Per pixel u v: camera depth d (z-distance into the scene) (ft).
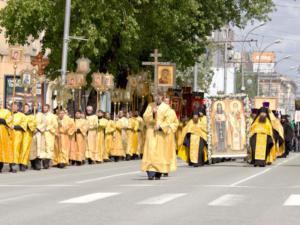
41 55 185.78
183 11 200.34
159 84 190.80
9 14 189.88
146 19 196.24
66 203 69.51
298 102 326.24
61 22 186.70
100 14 183.32
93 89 201.87
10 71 247.09
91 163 161.99
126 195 77.56
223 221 56.80
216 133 153.79
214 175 114.11
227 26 249.55
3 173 120.16
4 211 63.46
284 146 210.59
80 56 192.34
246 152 154.10
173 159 103.14
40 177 108.99
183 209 64.69
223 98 154.81
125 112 178.91
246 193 80.48
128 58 204.23
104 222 55.83
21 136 124.67
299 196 77.10
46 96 216.54
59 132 141.69
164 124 101.55
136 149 189.26
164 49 210.18
